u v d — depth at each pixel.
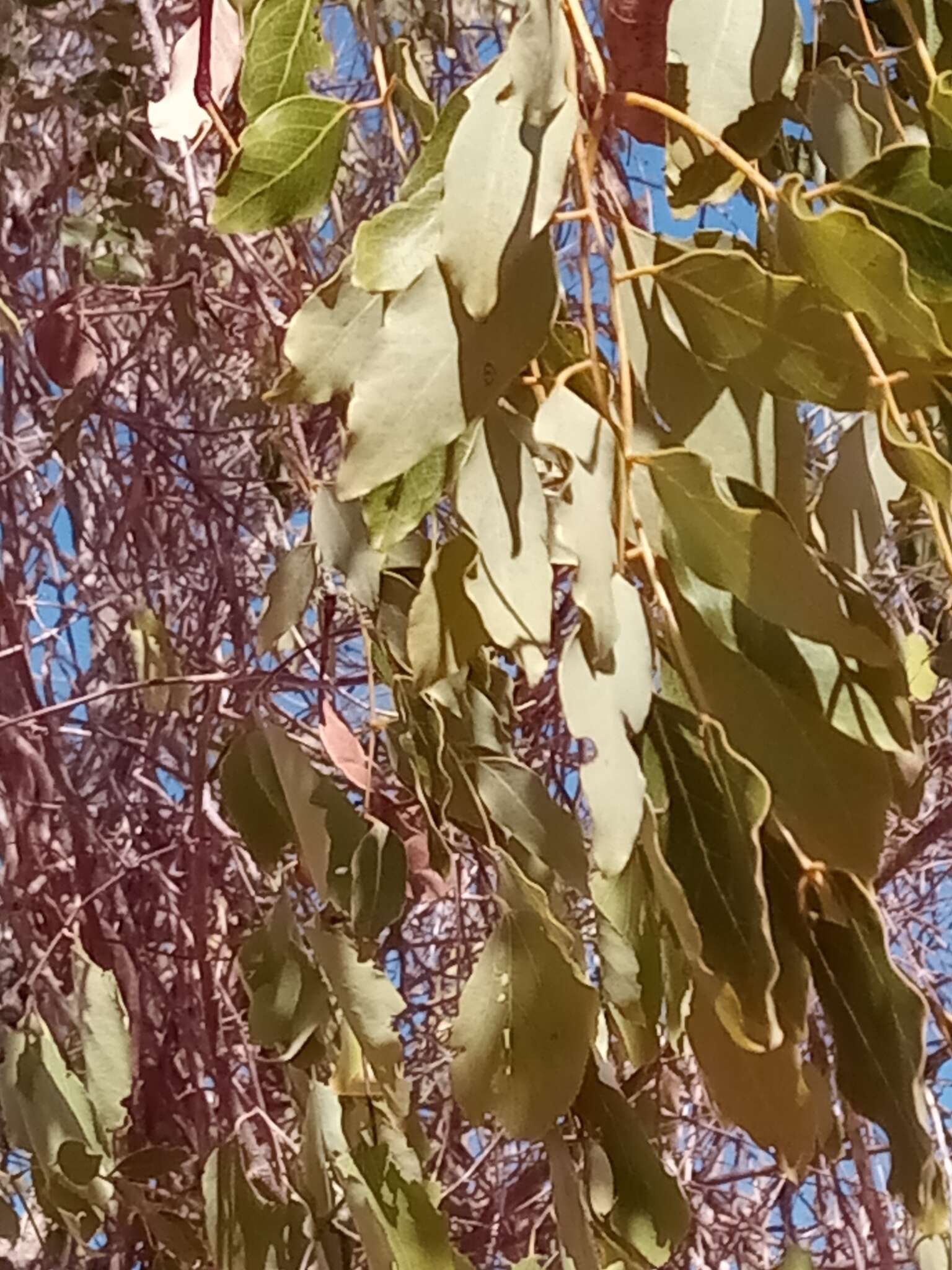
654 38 0.50
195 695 1.09
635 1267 0.52
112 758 1.25
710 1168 1.28
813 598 0.42
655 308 0.45
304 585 0.66
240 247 0.96
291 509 1.17
